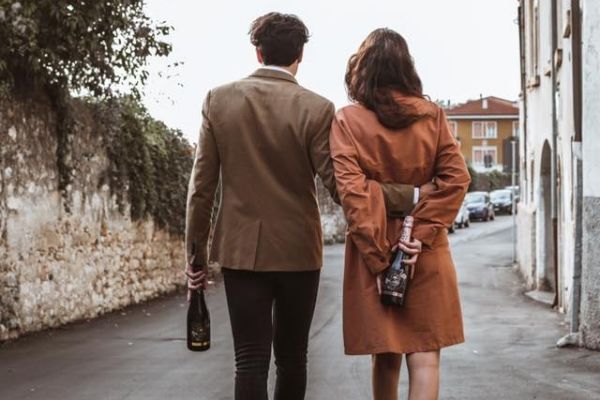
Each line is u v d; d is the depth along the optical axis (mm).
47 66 11602
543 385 7156
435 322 4016
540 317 13422
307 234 4250
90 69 12234
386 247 3961
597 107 9109
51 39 11188
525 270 21281
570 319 10750
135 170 15312
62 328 11953
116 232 14688
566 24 12445
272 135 4188
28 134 11688
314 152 4191
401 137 4027
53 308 12164
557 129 14914
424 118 4066
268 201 4199
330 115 4234
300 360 4402
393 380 4418
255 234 4184
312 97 4250
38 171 11938
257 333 4215
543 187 18438
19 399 6805
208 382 7379
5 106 11094
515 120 95250
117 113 14234
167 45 12406
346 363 8336
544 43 17875
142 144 15516
